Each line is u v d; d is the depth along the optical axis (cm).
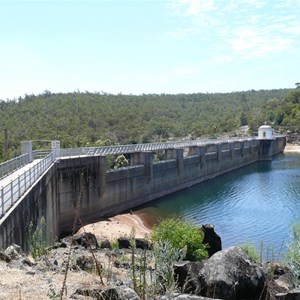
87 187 4819
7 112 16838
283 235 3919
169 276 1015
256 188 7131
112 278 1303
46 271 1330
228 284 1127
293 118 18800
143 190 6078
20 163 3934
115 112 18188
